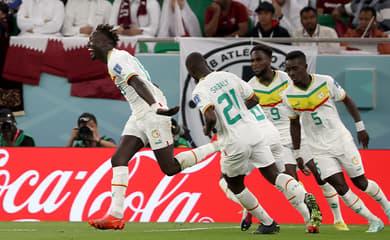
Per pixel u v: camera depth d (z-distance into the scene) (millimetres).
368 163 30266
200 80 21156
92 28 41531
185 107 36562
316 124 25312
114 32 21609
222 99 20797
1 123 34500
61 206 31172
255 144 21000
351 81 35938
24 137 35000
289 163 26141
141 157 31109
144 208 30797
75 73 37438
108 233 23250
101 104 37406
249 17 41906
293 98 24906
